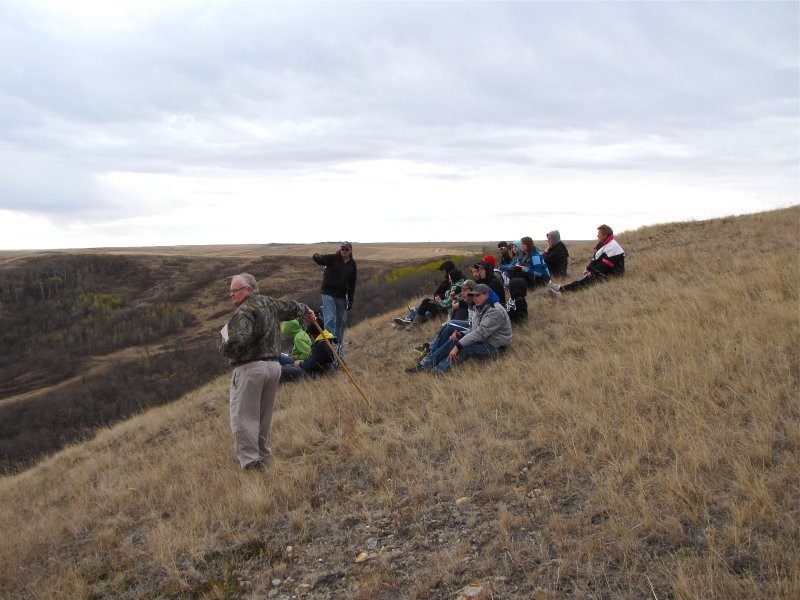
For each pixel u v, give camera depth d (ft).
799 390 16.74
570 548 12.53
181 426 32.86
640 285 33.81
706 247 42.52
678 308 26.32
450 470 17.31
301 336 33.04
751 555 11.20
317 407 25.22
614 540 12.42
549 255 44.09
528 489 15.48
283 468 19.35
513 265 41.78
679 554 11.68
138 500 20.52
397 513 15.67
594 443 16.75
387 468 18.25
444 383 24.68
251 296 19.98
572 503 14.35
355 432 21.56
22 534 20.27
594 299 33.24
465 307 30.53
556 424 18.29
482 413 20.76
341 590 13.12
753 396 16.84
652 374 19.77
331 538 15.30
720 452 14.48
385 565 13.48
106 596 14.84
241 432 19.80
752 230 46.19
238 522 16.88
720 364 19.12
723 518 12.42
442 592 12.23
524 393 21.27
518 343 28.63
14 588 16.47
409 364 30.50
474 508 15.17
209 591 14.02
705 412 16.76
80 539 18.85
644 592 10.90
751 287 27.09
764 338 20.56
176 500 19.49
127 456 29.63
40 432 85.35
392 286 113.70
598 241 38.19
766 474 13.38
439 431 19.95
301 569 14.24
